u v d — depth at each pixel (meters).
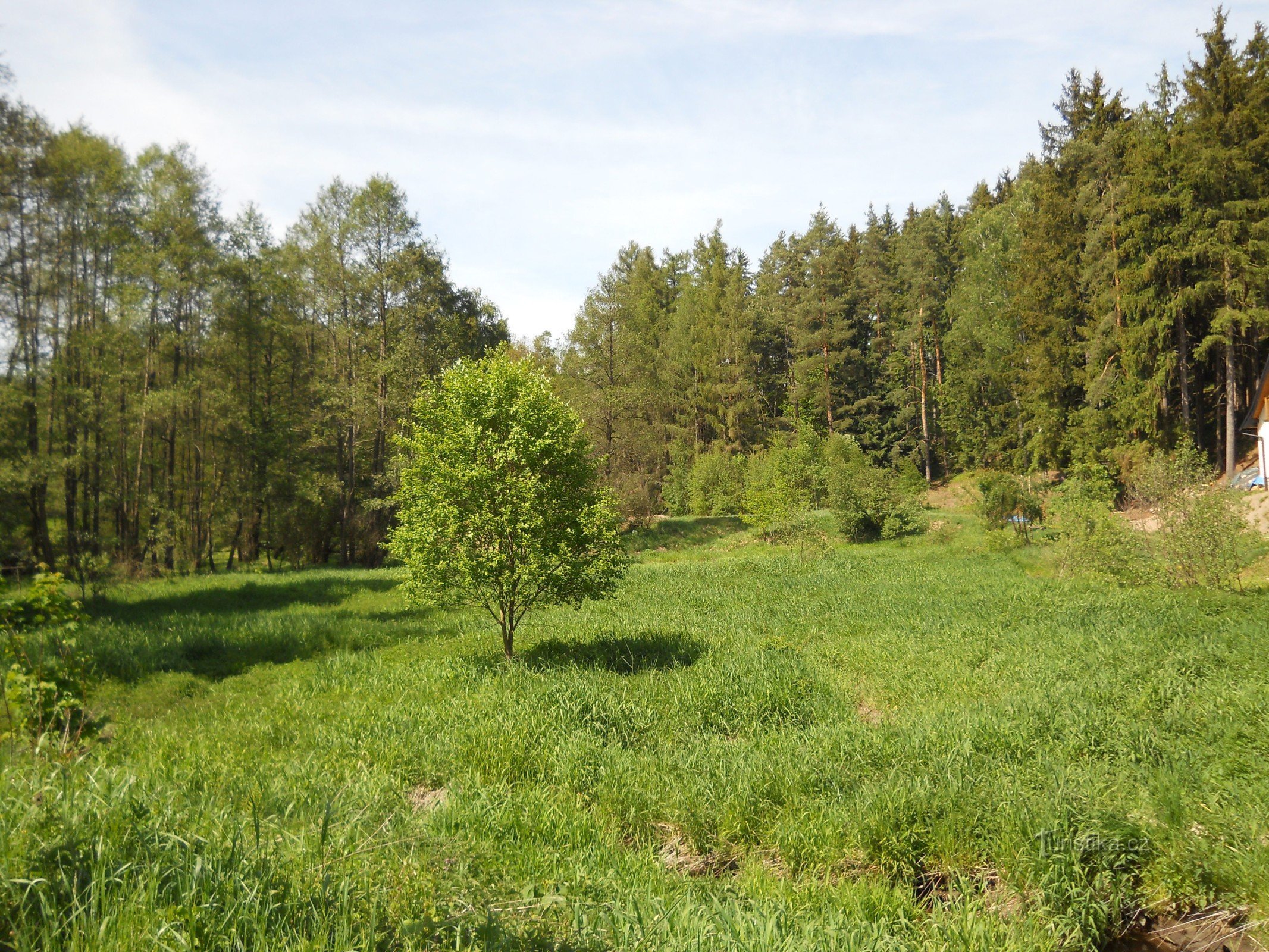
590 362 48.66
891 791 6.09
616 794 6.38
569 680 9.80
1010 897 5.08
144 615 17.33
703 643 12.84
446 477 11.07
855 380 62.62
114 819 3.77
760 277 74.44
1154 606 13.64
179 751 7.68
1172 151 32.78
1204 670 9.28
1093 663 10.07
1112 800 5.98
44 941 2.64
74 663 7.06
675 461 56.97
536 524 10.87
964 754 7.12
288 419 35.88
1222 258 31.16
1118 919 4.85
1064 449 38.03
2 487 18.47
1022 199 47.94
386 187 34.84
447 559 11.27
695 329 62.38
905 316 59.84
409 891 3.51
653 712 8.84
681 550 38.31
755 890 4.93
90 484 26.20
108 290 28.14
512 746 7.40
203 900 3.04
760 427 59.47
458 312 43.62
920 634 13.11
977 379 49.97
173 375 31.78
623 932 3.83
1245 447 35.59
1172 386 34.53
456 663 11.06
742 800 6.16
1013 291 45.31
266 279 35.16
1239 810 5.62
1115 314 35.34
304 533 36.66
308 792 5.86
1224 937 4.66
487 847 4.90
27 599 6.71
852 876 5.41
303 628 15.12
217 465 35.78
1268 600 13.33
